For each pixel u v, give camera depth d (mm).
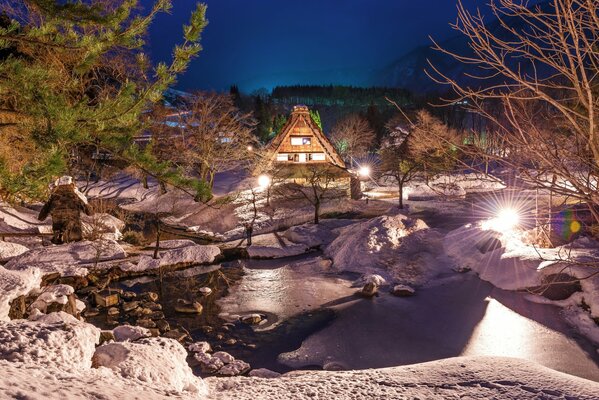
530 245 23203
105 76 27922
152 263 24766
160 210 42094
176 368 8094
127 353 7898
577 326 16656
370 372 9250
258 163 47531
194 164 46031
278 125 92812
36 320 8398
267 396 7844
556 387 7816
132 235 31203
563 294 18391
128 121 8008
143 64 9039
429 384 8281
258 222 36594
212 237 33469
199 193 8438
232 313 19141
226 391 8492
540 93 5133
